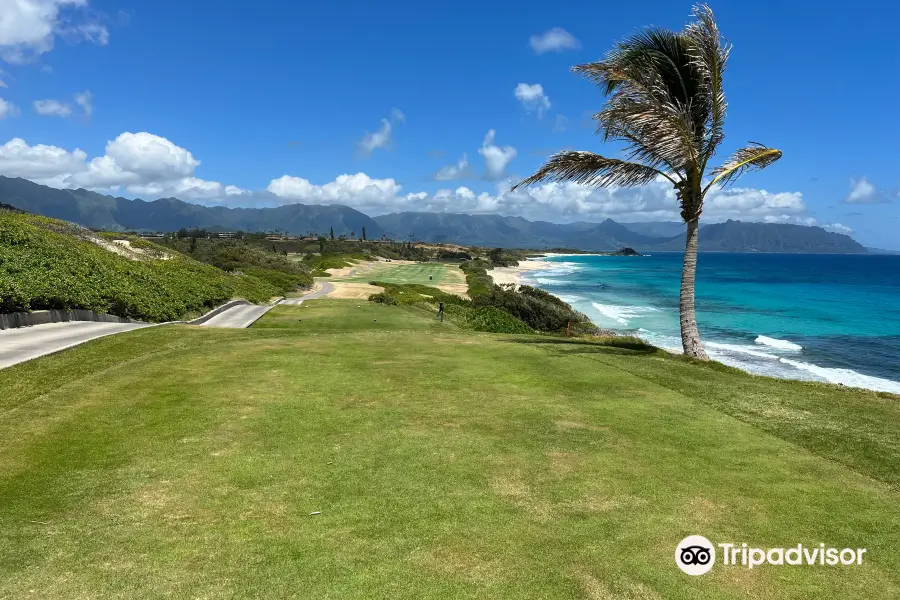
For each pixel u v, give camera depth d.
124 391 6.63
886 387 18.45
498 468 4.55
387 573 3.05
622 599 2.88
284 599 2.80
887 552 3.41
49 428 5.27
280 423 5.56
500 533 3.51
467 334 13.26
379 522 3.62
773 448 5.20
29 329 12.42
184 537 3.38
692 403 6.72
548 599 2.86
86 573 2.98
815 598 2.94
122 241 36.06
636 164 10.60
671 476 4.48
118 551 3.20
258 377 7.51
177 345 10.05
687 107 10.32
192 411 5.89
